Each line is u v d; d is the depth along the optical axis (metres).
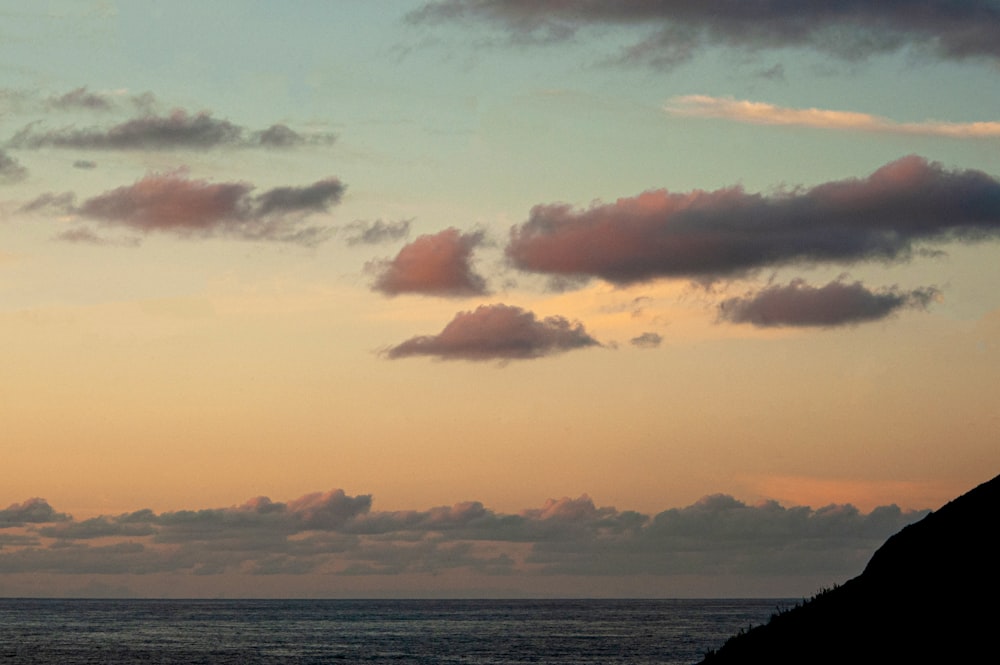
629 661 172.25
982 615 66.25
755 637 80.56
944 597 70.25
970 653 63.00
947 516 80.06
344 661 179.25
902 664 65.38
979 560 72.00
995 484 80.38
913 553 78.00
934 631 67.25
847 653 69.81
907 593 73.50
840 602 78.25
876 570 80.12
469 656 186.75
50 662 179.12
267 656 191.25
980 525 75.88
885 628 70.62
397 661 178.88
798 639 76.00
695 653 190.62
